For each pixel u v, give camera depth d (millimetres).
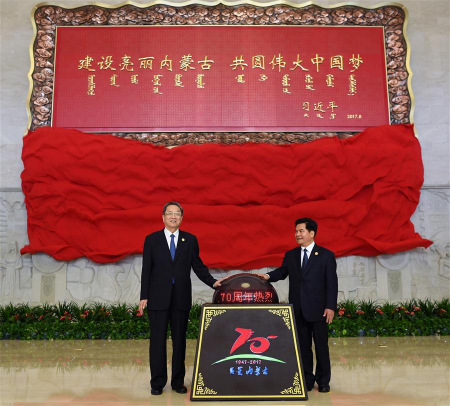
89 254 9328
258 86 10125
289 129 10000
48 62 10078
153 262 4617
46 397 4426
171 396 4414
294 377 4117
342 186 9562
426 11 10477
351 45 10219
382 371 5562
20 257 9648
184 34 10242
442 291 9641
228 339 4215
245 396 4082
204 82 10125
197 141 9938
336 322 8586
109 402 4215
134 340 8289
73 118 9938
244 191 9539
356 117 10031
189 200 9539
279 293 9547
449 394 4445
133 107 10023
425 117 10188
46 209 9414
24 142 9648
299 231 4676
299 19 10273
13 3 10445
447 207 9891
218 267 9289
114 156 9531
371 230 9477
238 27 10266
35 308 9172
